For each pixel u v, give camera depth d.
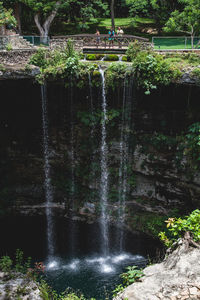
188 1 18.80
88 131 17.64
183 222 7.80
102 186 18.61
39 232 17.86
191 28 19.61
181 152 15.92
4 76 14.18
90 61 16.23
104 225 17.97
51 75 15.02
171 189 16.92
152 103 16.00
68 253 16.08
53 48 16.69
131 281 7.01
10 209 18.66
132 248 16.38
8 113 17.55
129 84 15.12
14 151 18.72
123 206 18.11
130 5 29.17
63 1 23.28
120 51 17.92
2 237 17.14
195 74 13.57
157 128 16.58
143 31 29.42
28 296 8.09
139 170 17.72
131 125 17.03
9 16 17.98
